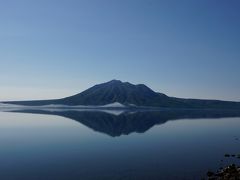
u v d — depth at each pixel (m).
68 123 126.12
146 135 83.69
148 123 136.38
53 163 44.81
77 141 68.81
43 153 52.88
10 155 50.72
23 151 54.66
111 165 43.84
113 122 140.00
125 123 134.75
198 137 79.31
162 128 108.56
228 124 131.88
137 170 41.12
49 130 94.44
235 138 77.31
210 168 42.47
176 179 37.12
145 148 59.41
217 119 175.88
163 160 47.69
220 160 47.91
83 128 103.44
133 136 80.81
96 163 45.12
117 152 54.69
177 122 145.00
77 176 37.94
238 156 51.00
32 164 44.06
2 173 38.88
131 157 50.03
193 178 37.53
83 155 51.44
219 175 38.31
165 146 62.12
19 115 187.62
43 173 39.06
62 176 37.84
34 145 61.78
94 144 64.25
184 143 67.00
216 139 74.88
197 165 44.25
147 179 37.06
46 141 68.06
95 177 37.59
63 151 55.12
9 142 65.81
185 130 100.31
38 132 88.00
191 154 53.09
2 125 111.31
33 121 134.38
